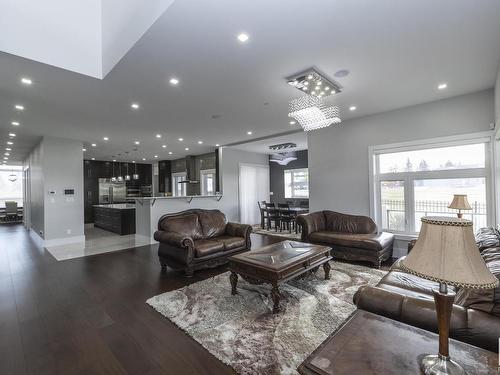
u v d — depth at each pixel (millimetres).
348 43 2604
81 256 5254
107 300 3135
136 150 8719
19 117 4777
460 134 4145
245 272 3047
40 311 2869
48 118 4871
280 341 2236
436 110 4371
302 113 3746
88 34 3158
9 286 3619
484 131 3949
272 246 3771
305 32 2404
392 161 5027
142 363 2008
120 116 4840
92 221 10516
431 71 3270
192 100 4078
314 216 5285
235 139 7270
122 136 6543
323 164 5852
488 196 3988
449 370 1055
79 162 6871
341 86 3689
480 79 3545
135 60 2822
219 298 3113
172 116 4926
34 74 3068
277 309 2736
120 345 2238
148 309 2889
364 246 4277
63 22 2967
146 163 12242
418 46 2684
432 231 1119
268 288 3400
